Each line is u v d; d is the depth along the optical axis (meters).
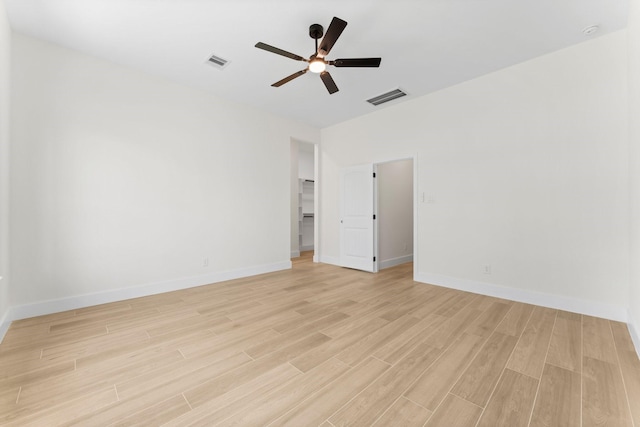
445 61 3.10
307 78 3.50
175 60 3.10
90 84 2.98
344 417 1.37
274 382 1.66
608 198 2.62
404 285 3.86
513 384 1.63
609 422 1.33
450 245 3.75
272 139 4.79
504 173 3.27
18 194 2.57
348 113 4.79
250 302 3.13
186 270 3.73
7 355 1.94
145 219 3.37
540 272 3.01
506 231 3.26
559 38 2.68
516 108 3.18
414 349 2.05
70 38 2.69
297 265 5.37
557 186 2.91
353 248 5.01
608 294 2.62
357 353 2.00
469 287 3.56
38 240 2.68
